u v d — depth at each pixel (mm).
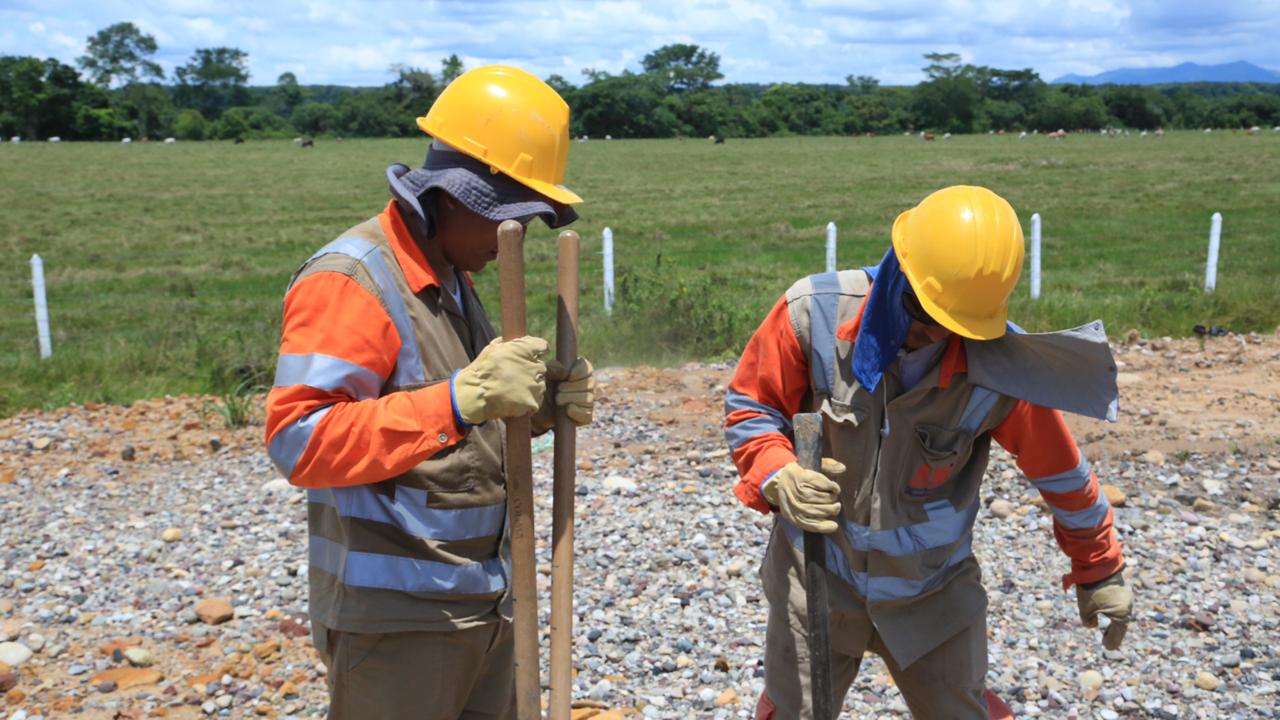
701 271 18094
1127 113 146000
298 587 5168
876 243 23469
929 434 2582
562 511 2412
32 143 108812
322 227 29484
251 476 6992
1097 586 2916
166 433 7984
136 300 16406
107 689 4117
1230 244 21609
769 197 38406
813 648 2514
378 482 2320
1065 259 19906
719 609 4848
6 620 4812
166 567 5434
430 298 2348
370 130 137000
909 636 2670
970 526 2742
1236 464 6738
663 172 56031
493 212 2258
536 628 2418
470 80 2359
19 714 3930
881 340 2520
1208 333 11219
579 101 132250
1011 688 4105
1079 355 2541
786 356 2660
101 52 167750
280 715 3973
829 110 146250
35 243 25719
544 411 2436
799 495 2443
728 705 4012
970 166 55250
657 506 6152
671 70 169375
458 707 2535
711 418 8086
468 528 2389
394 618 2326
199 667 4352
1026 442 2727
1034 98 152500
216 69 177375
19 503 6500
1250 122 143250
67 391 9344
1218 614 4723
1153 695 4051
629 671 4312
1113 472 6621
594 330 10961
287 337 2205
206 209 35562
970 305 2451
